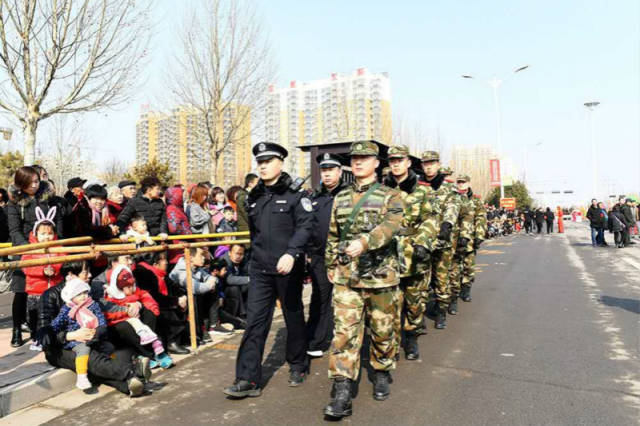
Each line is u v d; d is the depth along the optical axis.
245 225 6.11
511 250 16.20
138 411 3.32
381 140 27.44
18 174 4.43
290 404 3.41
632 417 3.09
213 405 3.41
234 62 16.16
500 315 6.15
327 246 3.57
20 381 3.50
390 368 3.41
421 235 4.19
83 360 3.61
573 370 4.02
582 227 39.09
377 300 3.34
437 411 3.23
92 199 5.25
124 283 4.08
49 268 4.18
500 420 3.08
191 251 5.13
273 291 3.70
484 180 47.69
